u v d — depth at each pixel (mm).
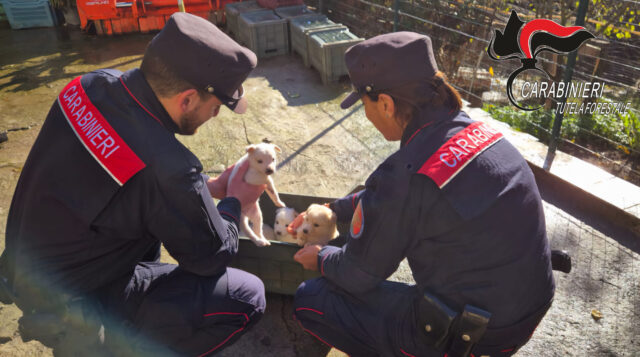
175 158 1725
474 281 1647
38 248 1773
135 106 1716
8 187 3891
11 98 5555
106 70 1865
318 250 2262
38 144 1797
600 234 3373
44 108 5309
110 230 1769
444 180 1583
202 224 1895
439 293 1738
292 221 2955
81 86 1789
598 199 3568
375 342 2016
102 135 1678
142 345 2059
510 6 7848
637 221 3354
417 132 1710
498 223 1595
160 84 1700
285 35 6699
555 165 3998
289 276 2605
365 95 1788
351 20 7906
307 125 4930
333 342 2150
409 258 1838
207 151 4469
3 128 4867
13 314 2682
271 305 2777
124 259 1920
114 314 2002
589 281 2941
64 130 1740
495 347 1759
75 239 1748
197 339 2092
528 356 2471
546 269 1714
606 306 2764
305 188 3904
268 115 5141
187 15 1738
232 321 2150
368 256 1803
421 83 1679
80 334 1905
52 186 1715
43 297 1824
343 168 4188
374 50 1689
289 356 2479
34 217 1751
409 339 1902
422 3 7309
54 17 7980
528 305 1689
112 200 1697
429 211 1620
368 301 2041
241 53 1760
